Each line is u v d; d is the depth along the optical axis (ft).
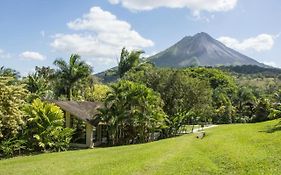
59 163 64.90
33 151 102.99
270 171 53.62
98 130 136.56
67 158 73.05
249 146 73.61
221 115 256.73
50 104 107.96
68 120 126.21
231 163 59.47
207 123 238.48
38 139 100.78
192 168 56.08
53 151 104.99
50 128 104.06
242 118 264.72
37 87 191.62
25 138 101.19
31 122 102.68
